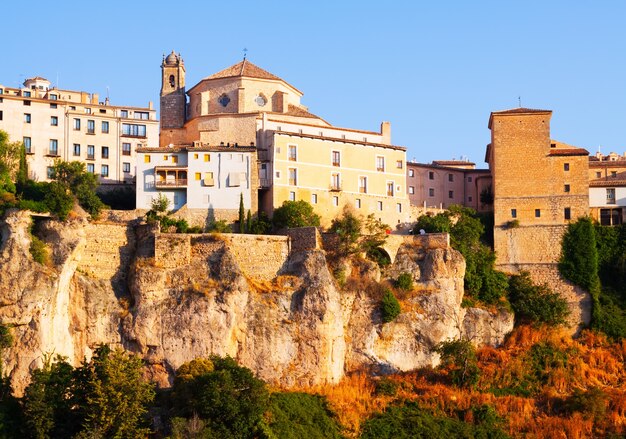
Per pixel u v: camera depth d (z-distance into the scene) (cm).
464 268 15688
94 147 17250
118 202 16450
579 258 16538
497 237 16925
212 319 14050
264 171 16362
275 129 17100
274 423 12681
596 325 16112
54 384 12375
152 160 15950
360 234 15625
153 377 13938
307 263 14762
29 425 12062
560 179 16975
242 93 17775
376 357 14862
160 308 14188
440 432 13412
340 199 16775
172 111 18350
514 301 16175
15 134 16800
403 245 15862
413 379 14625
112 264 14688
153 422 12456
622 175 18438
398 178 17412
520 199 17000
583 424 13900
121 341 14125
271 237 14962
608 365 15412
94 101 18438
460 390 14500
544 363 15275
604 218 17138
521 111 17275
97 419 11981
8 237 13925
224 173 15950
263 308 14338
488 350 15438
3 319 13425
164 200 15650
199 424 11931
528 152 17100
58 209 14462
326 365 14325
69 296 14175
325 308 14412
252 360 14125
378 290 15150
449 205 17900
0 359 13150
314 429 12988
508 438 13612
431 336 15100
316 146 16700
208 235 14712
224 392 12456
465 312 15725
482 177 18088
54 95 18325
